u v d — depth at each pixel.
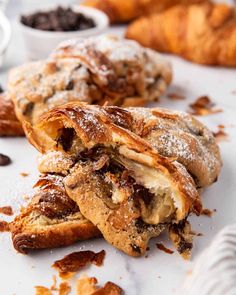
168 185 0.42
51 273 0.42
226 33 0.66
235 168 0.51
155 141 0.45
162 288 0.41
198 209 0.43
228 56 0.66
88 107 0.45
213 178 0.47
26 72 0.56
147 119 0.46
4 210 0.46
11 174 0.50
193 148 0.45
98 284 0.41
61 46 0.58
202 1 0.74
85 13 0.71
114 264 0.42
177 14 0.69
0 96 0.56
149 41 0.69
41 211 0.44
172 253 0.43
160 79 0.61
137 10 0.75
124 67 0.57
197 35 0.67
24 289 0.41
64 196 0.44
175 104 0.60
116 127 0.43
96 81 0.55
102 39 0.59
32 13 0.69
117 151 0.44
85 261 0.43
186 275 0.42
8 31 0.68
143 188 0.43
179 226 0.43
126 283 0.41
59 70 0.56
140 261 0.43
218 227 0.45
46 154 0.46
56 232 0.43
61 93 0.54
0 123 0.54
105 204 0.43
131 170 0.43
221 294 0.36
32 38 0.66
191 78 0.65
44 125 0.45
